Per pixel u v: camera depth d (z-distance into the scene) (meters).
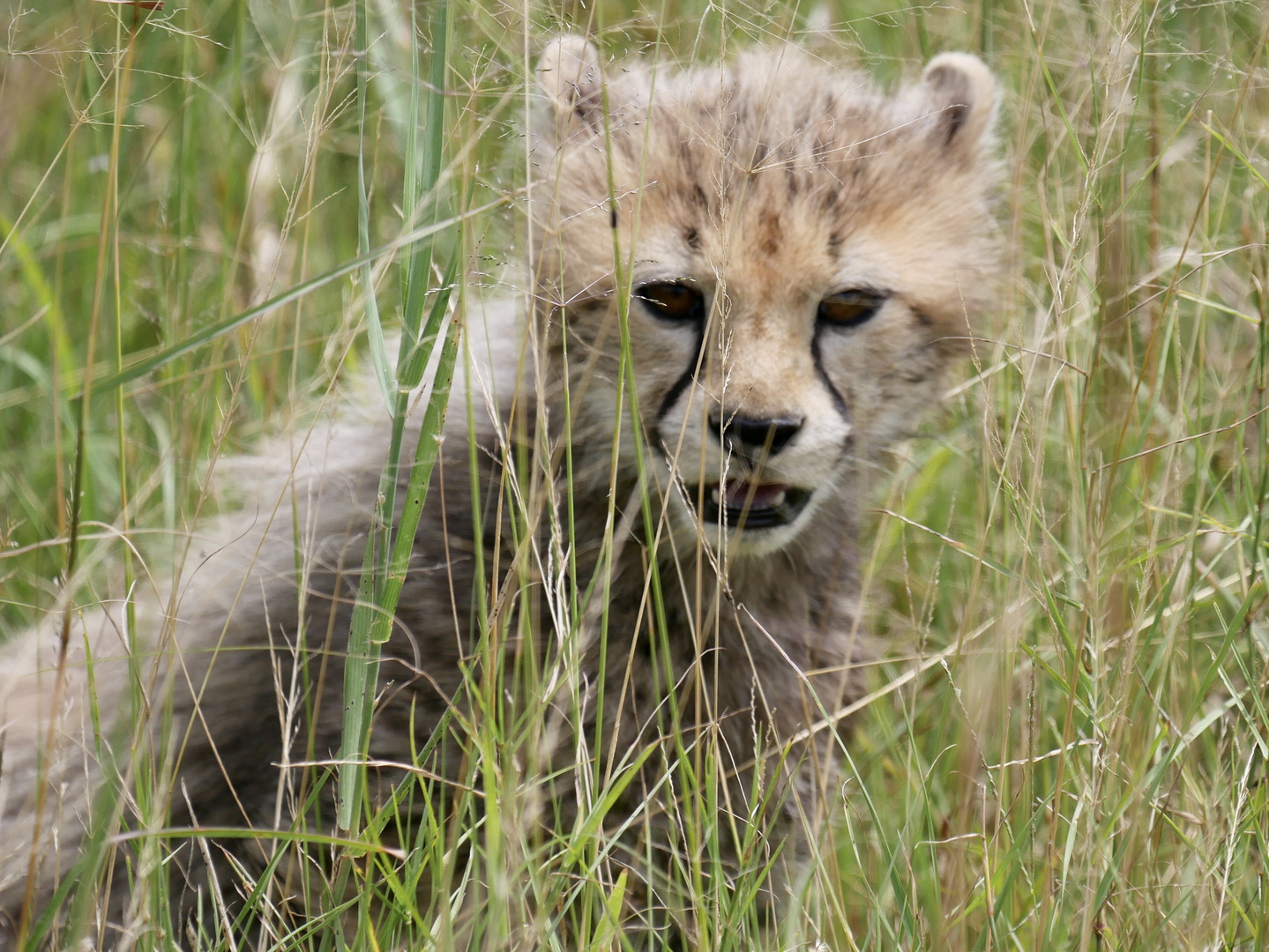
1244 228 7.05
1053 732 6.30
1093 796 5.10
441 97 4.70
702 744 5.79
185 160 8.68
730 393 5.40
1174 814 5.61
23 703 5.99
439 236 5.24
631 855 5.80
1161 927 5.11
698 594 5.34
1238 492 6.71
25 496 7.36
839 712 5.82
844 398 5.82
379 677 5.62
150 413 7.82
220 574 5.98
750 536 5.87
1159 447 6.16
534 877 4.55
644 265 5.49
